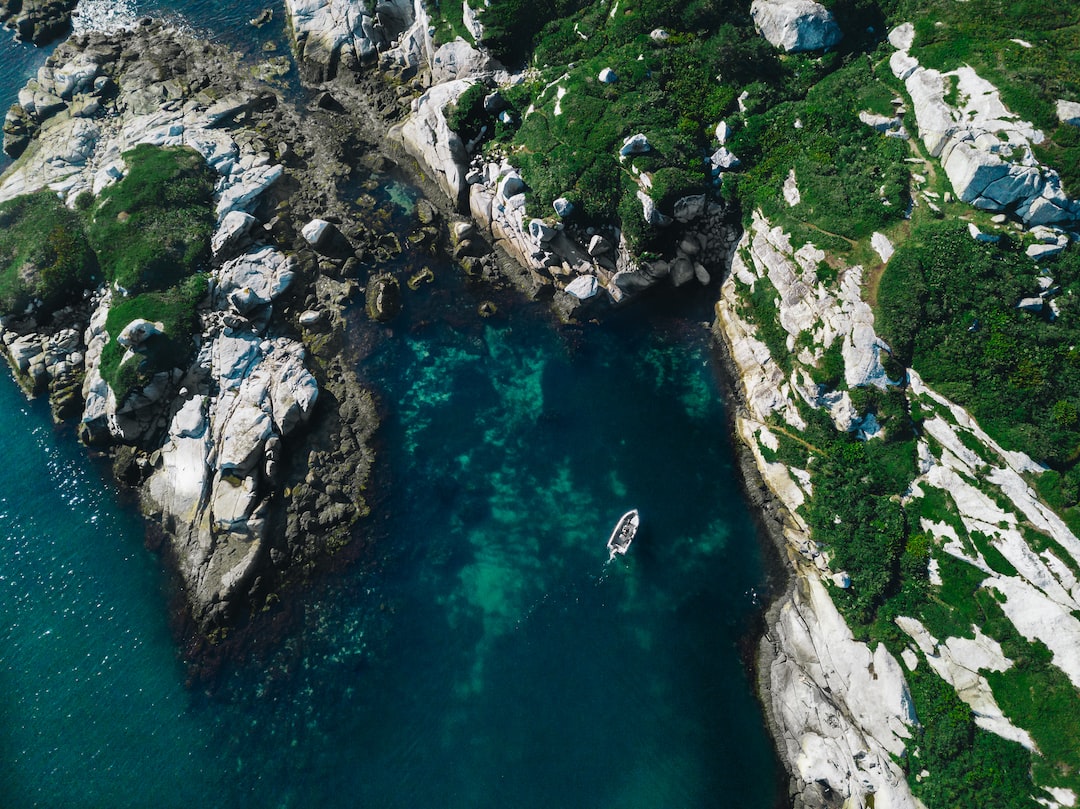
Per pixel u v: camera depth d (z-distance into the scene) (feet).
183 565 128.57
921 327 125.18
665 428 143.13
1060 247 124.16
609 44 169.17
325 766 111.24
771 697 115.24
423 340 154.71
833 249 135.23
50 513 137.08
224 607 122.21
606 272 156.04
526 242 157.38
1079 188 123.44
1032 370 116.78
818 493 126.21
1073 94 130.31
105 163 175.32
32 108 190.49
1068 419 112.98
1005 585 107.34
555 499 135.03
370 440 141.38
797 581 124.47
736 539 130.31
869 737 107.14
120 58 197.77
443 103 172.96
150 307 146.30
